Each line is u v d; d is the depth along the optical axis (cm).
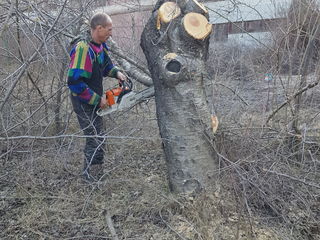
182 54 282
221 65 445
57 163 363
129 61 416
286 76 398
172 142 292
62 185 340
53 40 399
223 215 271
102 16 311
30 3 329
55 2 408
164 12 285
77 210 299
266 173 290
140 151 407
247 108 379
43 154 362
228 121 366
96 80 330
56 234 269
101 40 321
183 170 290
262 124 342
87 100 316
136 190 320
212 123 306
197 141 287
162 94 291
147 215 284
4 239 266
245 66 447
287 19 391
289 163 351
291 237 262
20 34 400
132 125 414
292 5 397
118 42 529
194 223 264
